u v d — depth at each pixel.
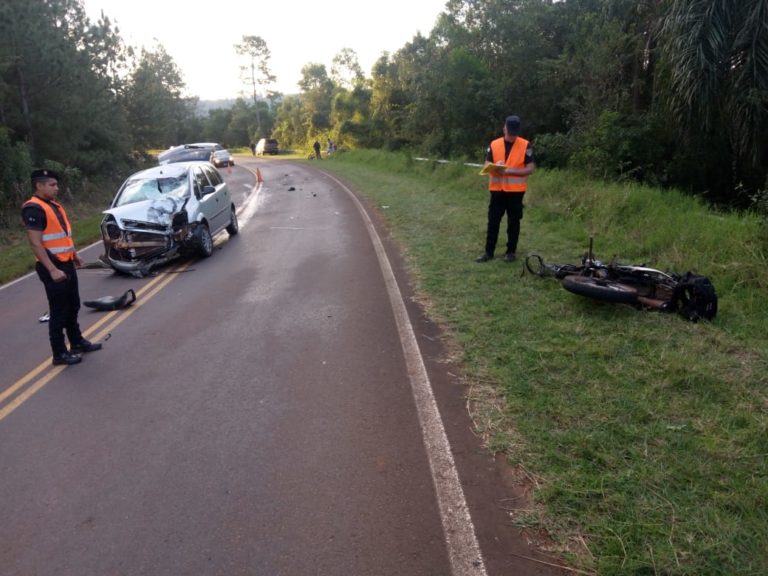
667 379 4.36
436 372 4.92
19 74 17.61
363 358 5.50
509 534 3.05
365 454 3.92
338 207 16.31
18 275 10.61
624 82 18.30
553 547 2.93
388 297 7.36
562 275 6.84
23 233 14.85
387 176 24.23
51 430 4.52
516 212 8.05
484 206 13.60
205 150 34.88
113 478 3.83
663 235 8.28
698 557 2.75
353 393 4.80
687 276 5.60
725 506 3.06
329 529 3.23
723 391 4.20
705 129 13.74
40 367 5.85
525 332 5.52
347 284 8.12
